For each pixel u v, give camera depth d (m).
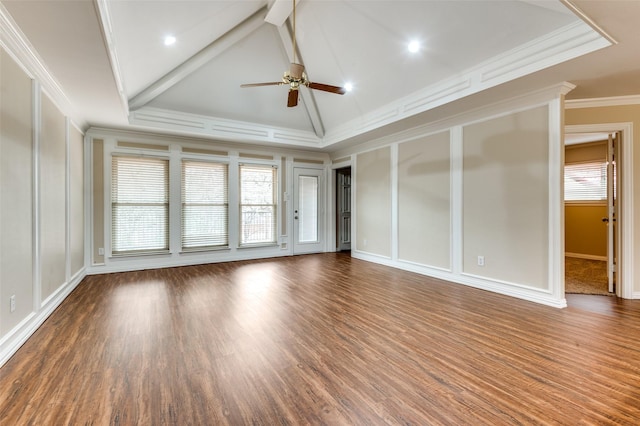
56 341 2.32
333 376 1.86
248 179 5.91
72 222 3.75
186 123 4.87
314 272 4.77
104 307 3.11
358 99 4.72
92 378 1.83
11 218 2.15
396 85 4.07
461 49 3.17
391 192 5.20
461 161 4.01
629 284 3.39
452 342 2.32
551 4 2.36
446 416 1.50
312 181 6.71
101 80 2.88
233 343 2.31
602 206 5.64
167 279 4.29
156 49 3.29
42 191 2.72
